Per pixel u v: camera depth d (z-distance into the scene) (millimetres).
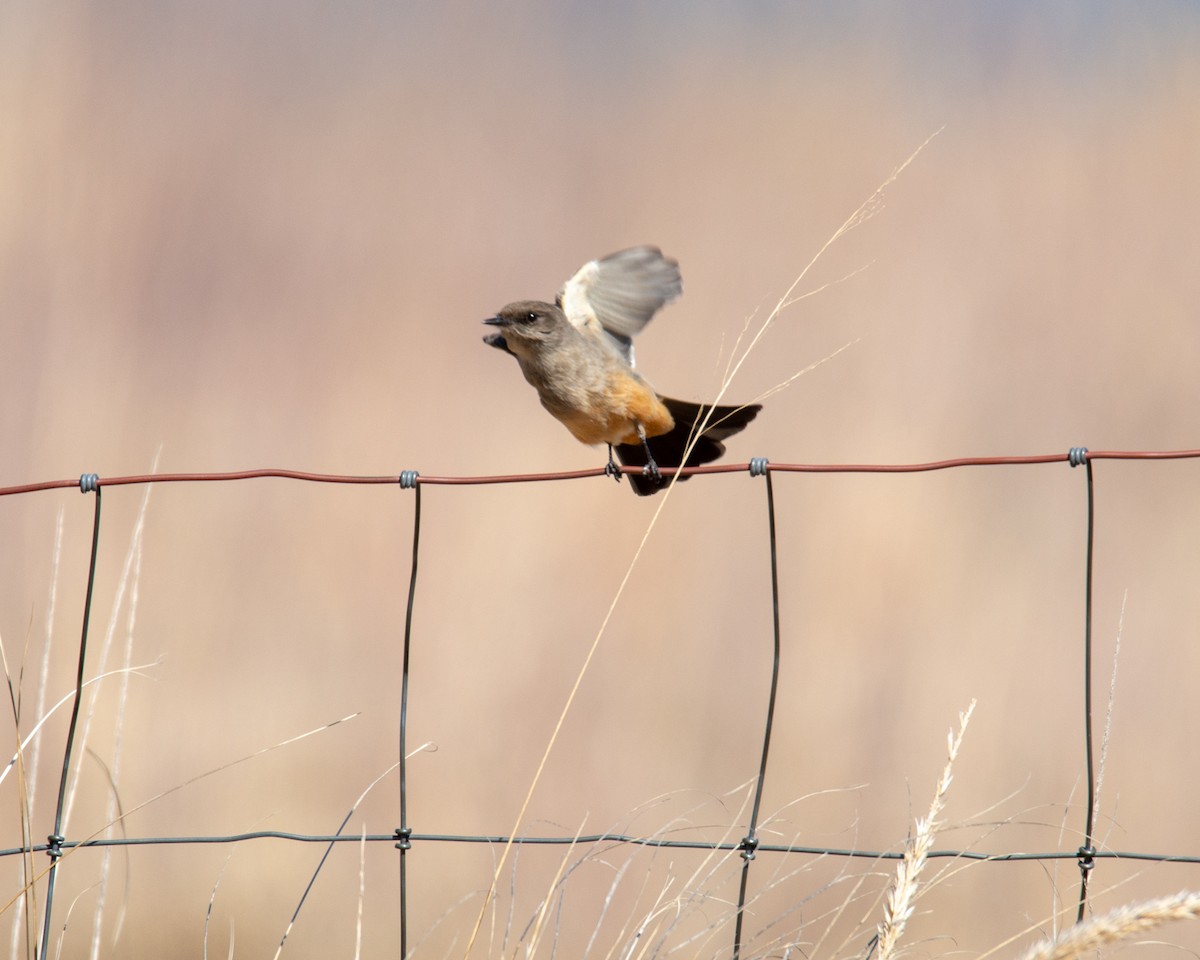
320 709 12195
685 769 11953
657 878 10617
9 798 10438
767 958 5988
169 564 13406
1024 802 11531
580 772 11898
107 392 16484
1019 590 14117
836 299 20219
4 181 20766
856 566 14305
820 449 16312
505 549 14344
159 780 11047
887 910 5504
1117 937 4723
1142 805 11516
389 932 10320
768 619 13617
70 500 14344
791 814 11539
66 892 10086
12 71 22703
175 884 10391
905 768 11922
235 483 15133
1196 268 20922
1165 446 17219
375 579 13883
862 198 23906
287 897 10461
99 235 20453
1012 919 10109
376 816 11266
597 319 9039
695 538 14586
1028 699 12664
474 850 11039
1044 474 16578
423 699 12500
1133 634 13484
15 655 11492
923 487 15594
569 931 10250
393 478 6484
